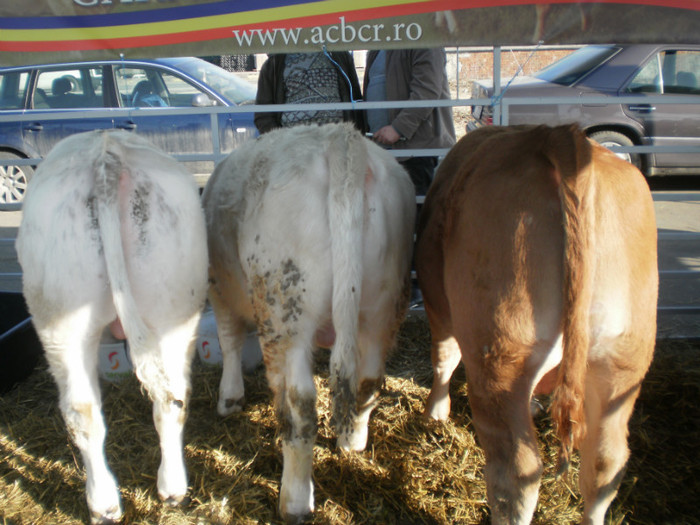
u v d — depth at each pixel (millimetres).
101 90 6875
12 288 5297
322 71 4043
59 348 2281
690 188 7832
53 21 3857
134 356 2174
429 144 4242
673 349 4039
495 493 2006
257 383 3816
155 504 2717
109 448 3178
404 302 2727
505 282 1897
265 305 2447
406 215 2652
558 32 3689
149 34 3848
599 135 7145
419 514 2686
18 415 3535
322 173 2316
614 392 1954
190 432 3320
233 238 2756
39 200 2221
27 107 6973
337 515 2660
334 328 2342
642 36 3658
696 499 2732
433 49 3955
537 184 1909
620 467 2027
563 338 1791
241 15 3762
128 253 2223
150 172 2316
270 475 2947
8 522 2646
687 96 6992
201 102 6422
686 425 3258
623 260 1870
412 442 3162
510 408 1958
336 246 2250
